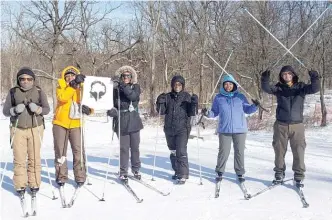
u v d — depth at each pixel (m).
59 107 6.23
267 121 21.02
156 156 9.16
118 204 5.77
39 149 5.89
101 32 30.33
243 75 25.33
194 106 6.61
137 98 6.68
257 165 8.39
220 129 6.55
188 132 6.79
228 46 27.58
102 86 6.28
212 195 6.11
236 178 7.02
